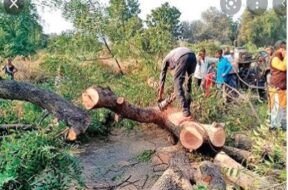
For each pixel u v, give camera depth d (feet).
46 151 12.53
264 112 15.10
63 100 17.93
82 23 31.60
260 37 25.27
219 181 12.94
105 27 30.86
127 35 29.81
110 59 32.45
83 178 15.61
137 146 20.93
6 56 52.31
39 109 22.02
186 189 13.19
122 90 24.12
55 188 12.28
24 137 13.48
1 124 19.67
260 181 11.27
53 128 16.89
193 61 19.56
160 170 16.48
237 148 17.12
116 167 17.67
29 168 12.26
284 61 16.51
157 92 22.41
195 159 16.98
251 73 24.85
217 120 19.76
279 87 16.49
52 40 37.78
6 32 57.47
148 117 18.69
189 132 16.98
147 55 26.45
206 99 20.33
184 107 18.61
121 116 18.44
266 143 11.99
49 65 32.40
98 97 17.39
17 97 18.19
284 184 10.72
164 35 26.84
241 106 15.99
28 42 60.13
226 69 23.98
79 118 17.39
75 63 29.50
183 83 20.01
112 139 22.39
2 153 12.66
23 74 38.34
